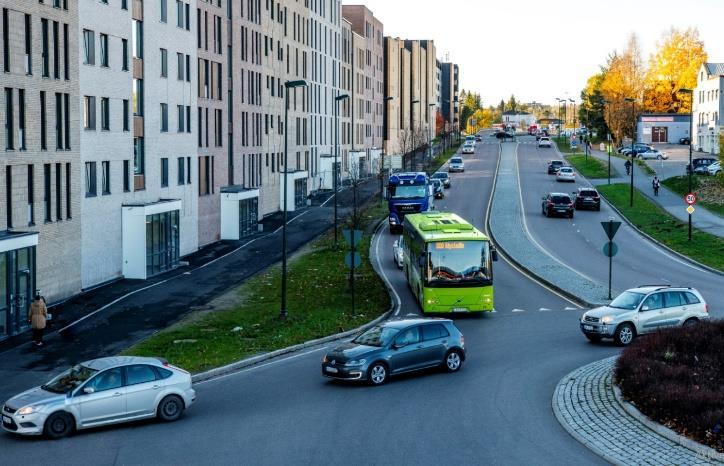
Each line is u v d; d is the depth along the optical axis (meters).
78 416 18.33
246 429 18.30
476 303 31.03
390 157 91.06
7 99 32.97
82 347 28.86
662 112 134.62
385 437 17.34
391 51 139.12
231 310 34.62
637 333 26.53
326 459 15.95
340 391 21.66
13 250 31.52
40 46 35.06
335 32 104.44
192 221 53.25
